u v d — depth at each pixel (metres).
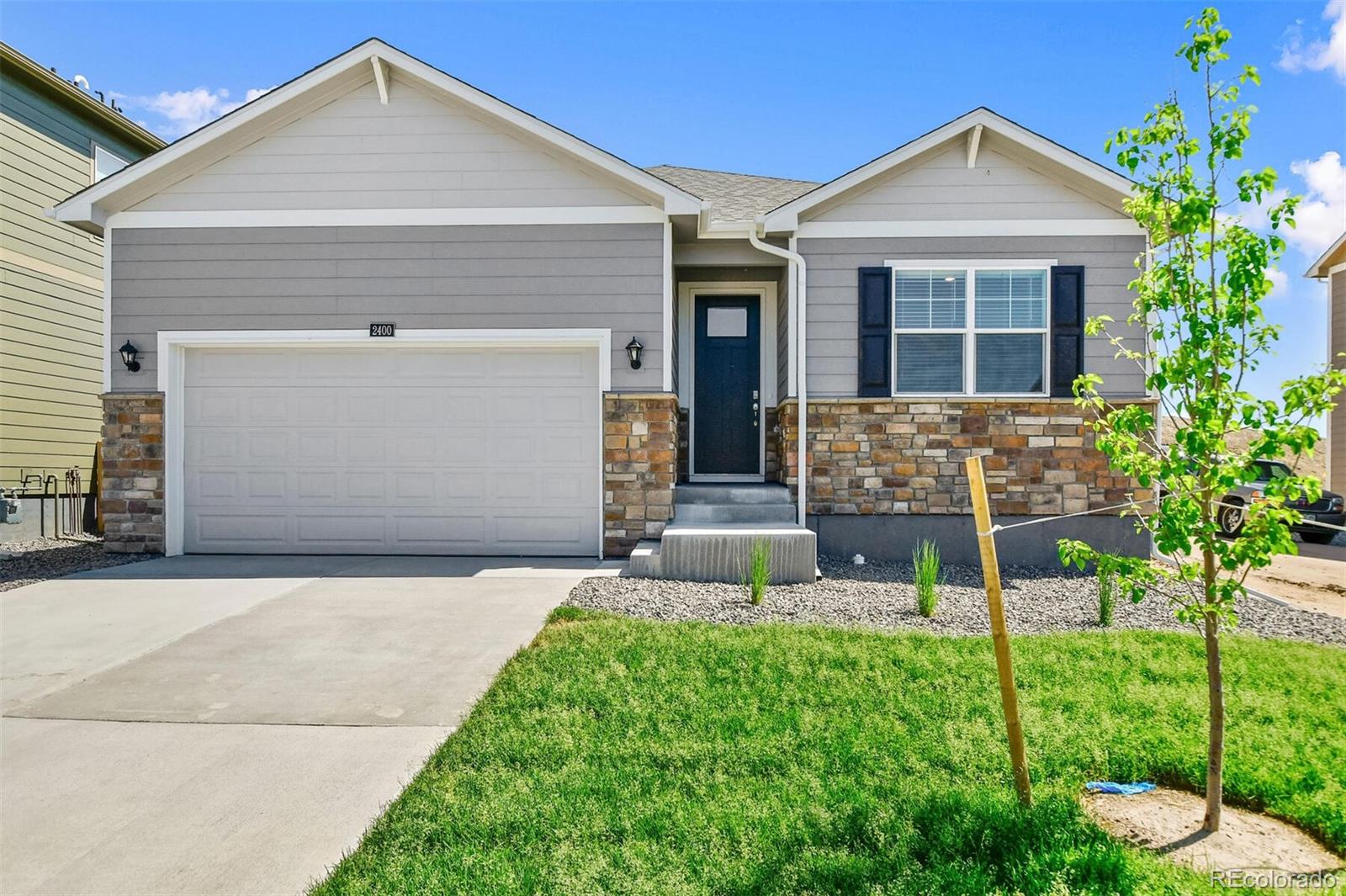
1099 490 8.66
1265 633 5.91
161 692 4.46
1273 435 2.73
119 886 2.62
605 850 2.71
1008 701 3.00
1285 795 3.10
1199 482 2.97
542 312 8.66
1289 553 2.70
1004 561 8.65
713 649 4.99
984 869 2.59
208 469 8.95
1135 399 8.69
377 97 8.74
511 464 8.80
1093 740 3.60
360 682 4.59
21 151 11.65
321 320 8.73
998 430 8.71
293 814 3.10
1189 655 5.03
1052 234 8.78
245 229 8.77
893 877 2.54
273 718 4.08
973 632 5.68
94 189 8.59
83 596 6.78
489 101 8.38
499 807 3.01
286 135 8.77
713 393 10.59
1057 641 5.28
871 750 3.49
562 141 8.37
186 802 3.20
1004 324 8.80
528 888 2.49
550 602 6.50
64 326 12.48
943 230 8.82
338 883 2.55
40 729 3.94
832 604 6.48
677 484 9.79
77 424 12.77
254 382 8.92
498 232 8.69
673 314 9.63
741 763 3.38
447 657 5.05
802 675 4.52
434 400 8.84
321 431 8.89
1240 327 2.91
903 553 8.75
